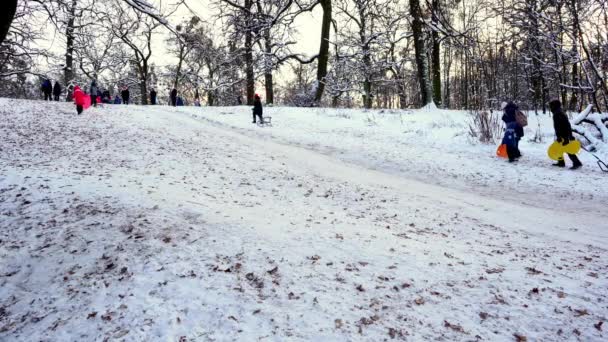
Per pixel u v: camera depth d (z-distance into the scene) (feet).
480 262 16.99
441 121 63.05
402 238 19.71
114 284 14.89
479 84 93.40
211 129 57.88
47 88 82.79
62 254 17.47
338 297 13.88
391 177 36.14
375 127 62.28
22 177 27.76
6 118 53.06
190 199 24.89
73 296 14.49
